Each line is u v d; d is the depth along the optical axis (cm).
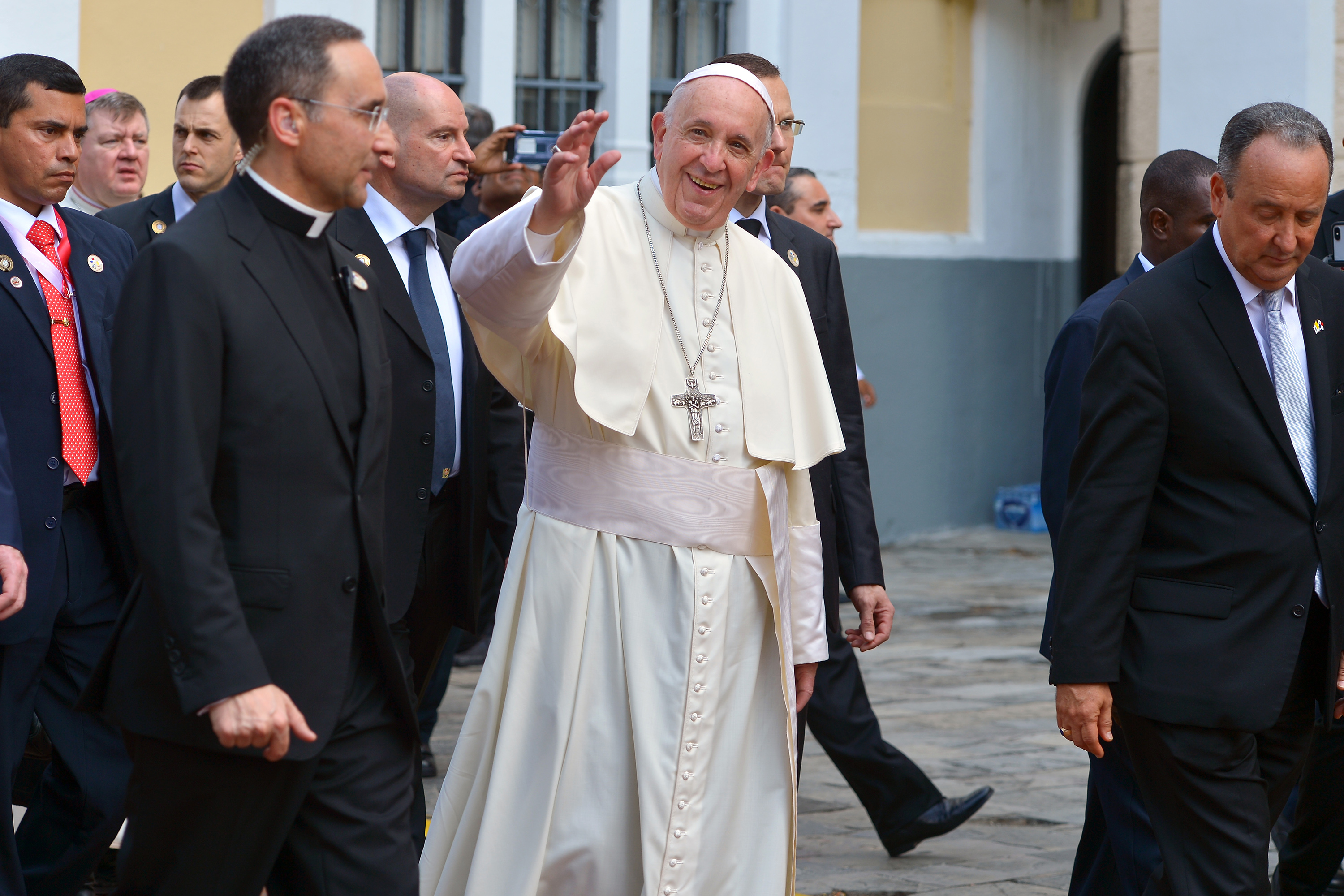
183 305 320
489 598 843
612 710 394
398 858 353
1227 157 402
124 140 643
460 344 500
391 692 356
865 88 1439
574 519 397
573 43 1218
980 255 1534
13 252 464
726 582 397
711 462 401
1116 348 403
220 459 328
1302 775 485
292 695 330
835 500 510
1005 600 1223
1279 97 1135
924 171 1492
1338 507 404
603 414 388
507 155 756
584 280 396
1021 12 1562
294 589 331
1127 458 400
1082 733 404
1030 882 582
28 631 451
